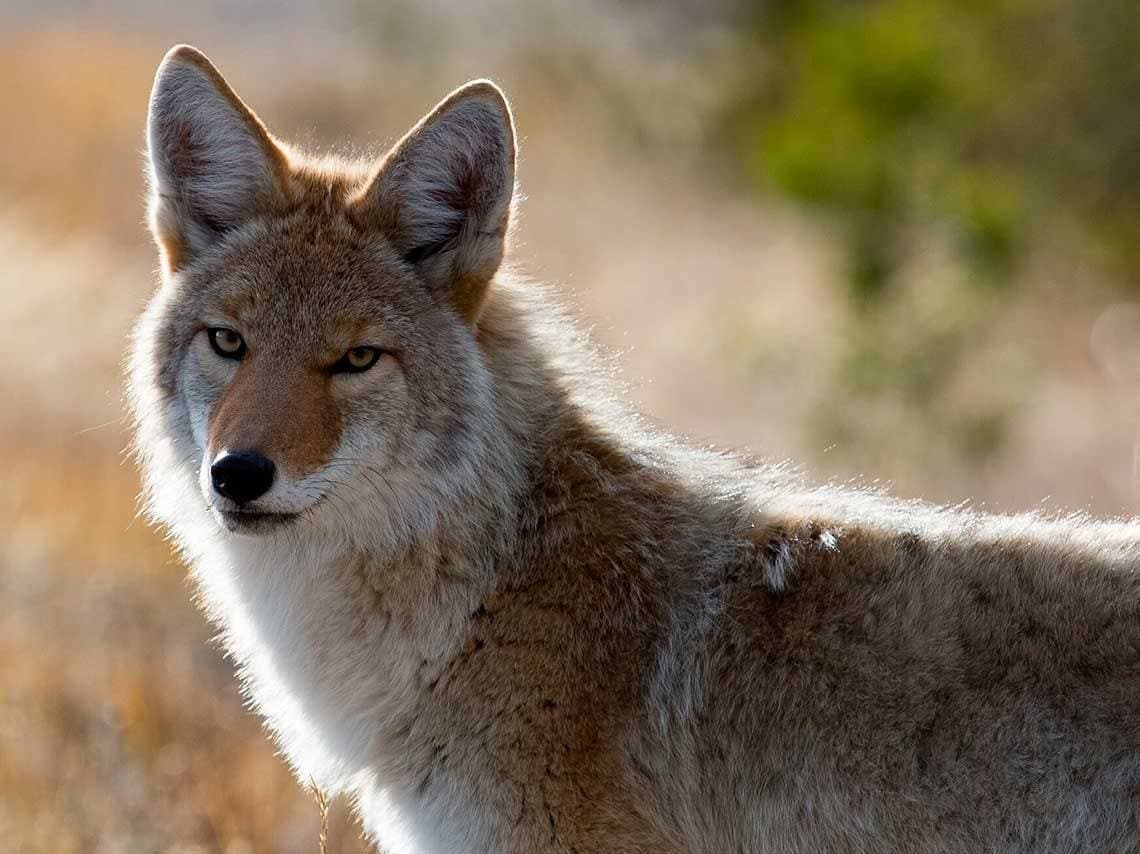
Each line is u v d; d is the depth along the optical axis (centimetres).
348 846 1180
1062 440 2336
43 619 1578
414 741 921
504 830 899
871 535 914
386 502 923
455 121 956
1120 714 834
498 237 952
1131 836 825
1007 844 842
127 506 1898
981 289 2111
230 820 1154
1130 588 865
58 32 4791
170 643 1536
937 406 2047
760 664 894
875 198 2072
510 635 910
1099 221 2788
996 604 870
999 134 2722
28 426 2166
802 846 880
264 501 880
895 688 865
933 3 2681
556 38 4306
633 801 891
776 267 3131
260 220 977
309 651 948
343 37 5228
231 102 971
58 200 3294
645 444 986
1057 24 2759
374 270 949
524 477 943
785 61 3506
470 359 947
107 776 1227
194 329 950
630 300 3038
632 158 3984
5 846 1134
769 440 2298
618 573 923
